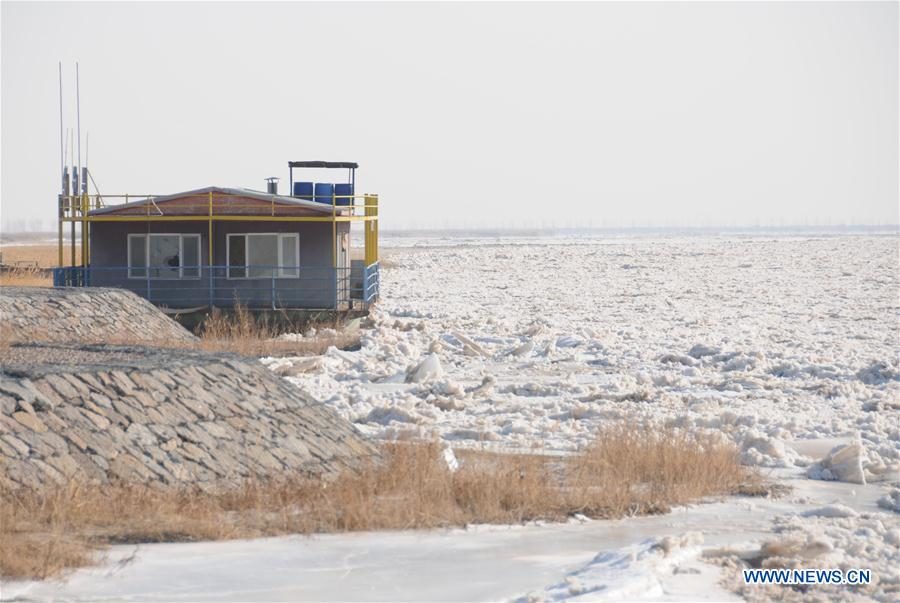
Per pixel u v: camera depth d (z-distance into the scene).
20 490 32.06
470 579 26.02
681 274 198.38
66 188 92.75
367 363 72.12
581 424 52.78
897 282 173.38
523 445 46.75
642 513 34.59
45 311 70.94
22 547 27.09
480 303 133.50
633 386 65.56
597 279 184.75
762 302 135.62
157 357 43.88
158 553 28.17
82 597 24.14
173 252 90.56
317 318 88.56
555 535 31.23
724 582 26.20
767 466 43.91
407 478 36.56
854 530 32.47
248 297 89.69
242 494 34.81
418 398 60.38
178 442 37.00
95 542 28.97
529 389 63.75
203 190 89.25
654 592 25.02
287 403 42.56
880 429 51.97
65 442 34.50
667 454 40.16
